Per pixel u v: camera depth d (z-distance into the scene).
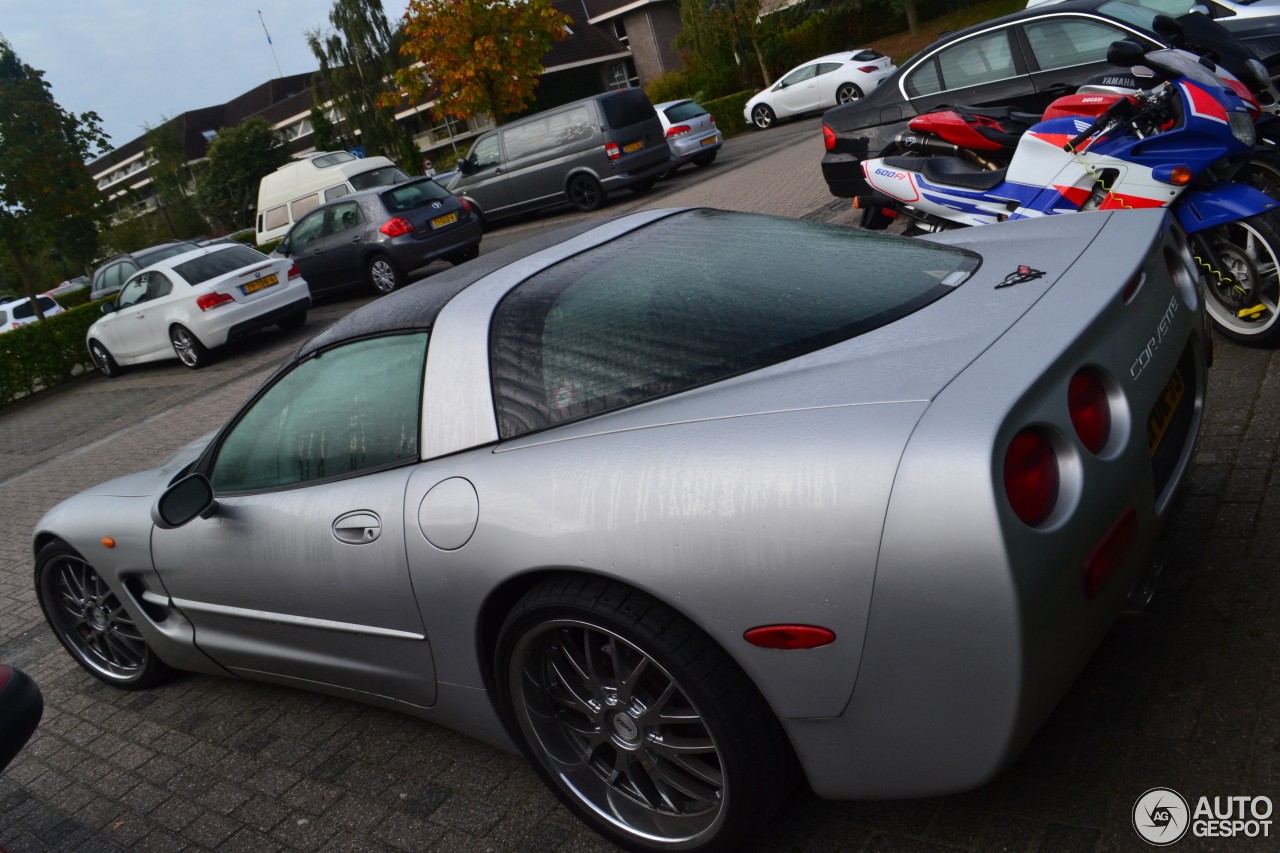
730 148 22.69
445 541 2.22
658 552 1.85
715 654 1.88
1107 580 1.74
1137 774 2.01
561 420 2.15
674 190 16.19
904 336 1.97
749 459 1.78
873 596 1.66
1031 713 1.67
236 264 12.52
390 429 2.49
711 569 1.80
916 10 35.00
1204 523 2.87
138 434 9.36
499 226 18.97
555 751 2.30
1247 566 2.59
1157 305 2.15
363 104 54.81
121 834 2.82
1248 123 3.82
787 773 1.97
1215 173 3.90
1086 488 1.69
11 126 21.12
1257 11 6.57
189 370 12.53
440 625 2.36
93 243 22.61
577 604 2.00
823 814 2.17
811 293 2.24
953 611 1.60
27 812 3.07
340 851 2.48
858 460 1.66
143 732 3.42
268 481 2.84
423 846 2.42
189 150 81.56
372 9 54.34
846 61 22.81
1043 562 1.59
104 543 3.41
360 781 2.77
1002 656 1.59
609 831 2.22
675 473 1.85
